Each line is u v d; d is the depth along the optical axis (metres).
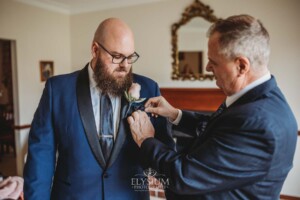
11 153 4.62
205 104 3.35
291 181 3.04
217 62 0.79
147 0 3.63
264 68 0.78
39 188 0.98
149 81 1.14
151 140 0.88
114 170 1.00
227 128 0.73
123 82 0.96
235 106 0.79
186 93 3.43
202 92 3.34
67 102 1.00
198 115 1.15
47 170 1.02
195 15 3.34
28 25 3.59
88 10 4.09
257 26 0.75
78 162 0.98
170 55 3.58
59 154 1.04
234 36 0.73
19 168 3.63
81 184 0.98
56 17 4.04
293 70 2.95
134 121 0.94
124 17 3.84
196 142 0.85
